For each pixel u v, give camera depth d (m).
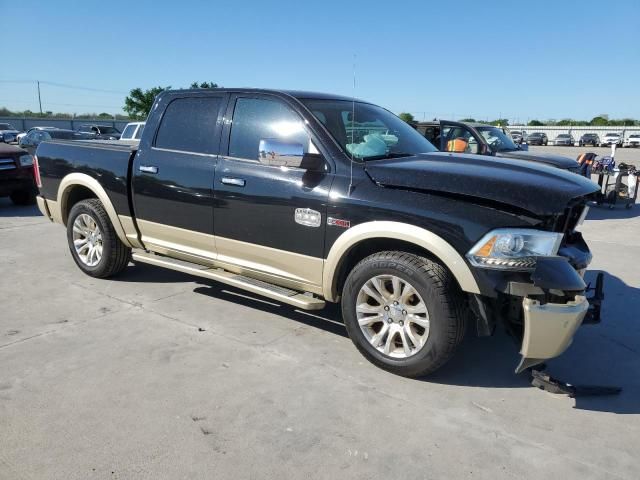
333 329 4.24
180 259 4.73
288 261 3.87
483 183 3.20
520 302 3.13
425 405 3.14
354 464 2.58
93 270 5.30
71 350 3.74
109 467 2.51
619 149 42.91
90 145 5.24
